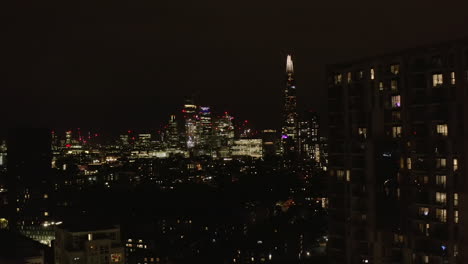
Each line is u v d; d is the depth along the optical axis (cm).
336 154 13575
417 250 11631
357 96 13112
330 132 13775
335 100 13725
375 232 12481
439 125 11544
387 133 12450
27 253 17300
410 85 12025
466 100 11150
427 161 11631
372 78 12812
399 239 12106
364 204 12775
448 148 11294
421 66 11881
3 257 16725
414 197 11788
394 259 12131
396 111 12294
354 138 13112
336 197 13538
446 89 11450
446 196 11256
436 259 11331
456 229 11100
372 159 12619
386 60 12531
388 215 12319
